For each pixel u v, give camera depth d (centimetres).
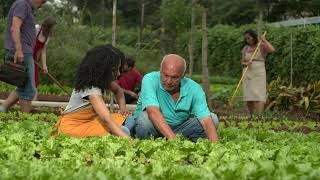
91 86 686
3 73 1095
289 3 4028
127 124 792
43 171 454
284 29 2694
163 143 652
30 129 843
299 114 1695
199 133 788
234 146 677
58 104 1409
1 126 855
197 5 2789
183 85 766
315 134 928
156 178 458
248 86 1464
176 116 773
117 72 702
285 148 657
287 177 448
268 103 1819
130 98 1280
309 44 2500
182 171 467
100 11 4550
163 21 2891
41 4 1123
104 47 696
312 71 2488
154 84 753
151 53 2523
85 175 441
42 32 1232
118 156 598
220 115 1484
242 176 460
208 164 551
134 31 3644
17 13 1077
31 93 1127
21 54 1082
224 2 4431
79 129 711
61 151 628
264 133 927
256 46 1466
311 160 589
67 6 2925
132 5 5041
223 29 3431
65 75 2116
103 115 680
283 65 2641
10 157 578
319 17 3102
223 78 3127
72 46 2281
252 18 4506
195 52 3572
